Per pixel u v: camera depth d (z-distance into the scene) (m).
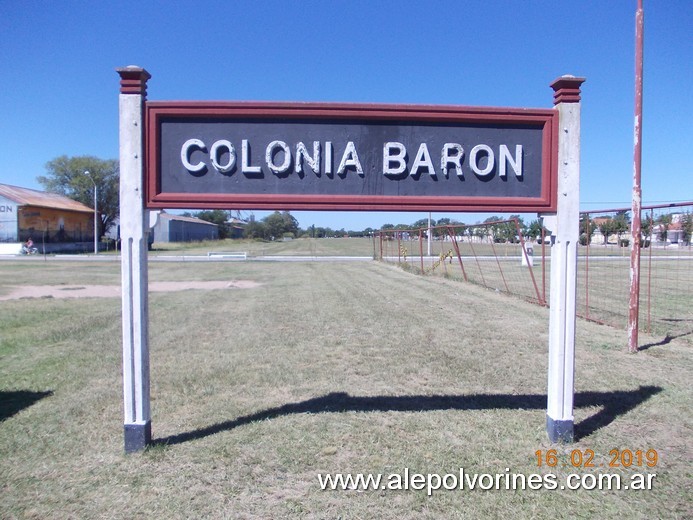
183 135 4.58
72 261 36.81
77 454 4.52
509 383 6.57
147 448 4.57
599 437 4.86
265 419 5.29
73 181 68.06
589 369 7.22
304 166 4.66
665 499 3.81
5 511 3.63
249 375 6.95
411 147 4.70
